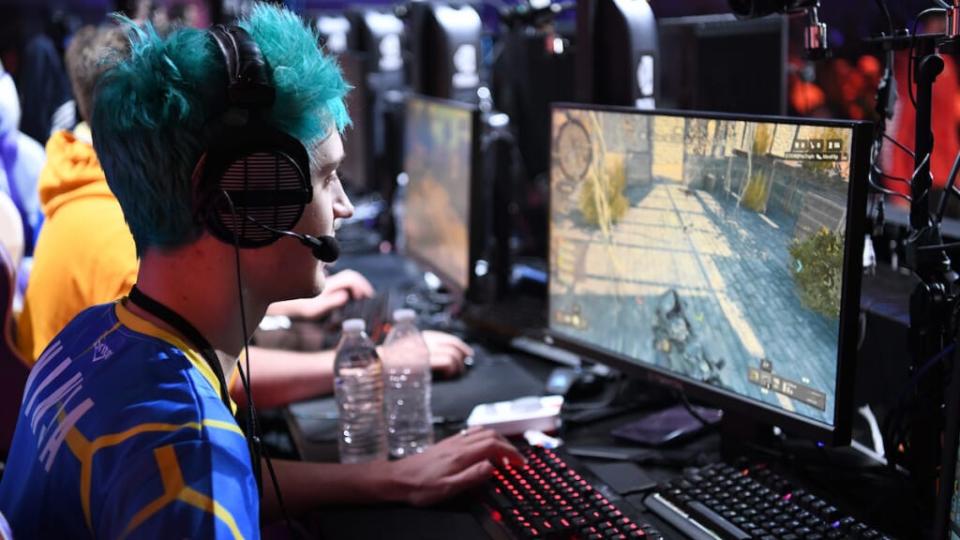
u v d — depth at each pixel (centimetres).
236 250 93
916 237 134
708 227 146
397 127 330
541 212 297
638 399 185
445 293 269
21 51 490
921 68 131
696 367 152
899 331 156
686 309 152
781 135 133
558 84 268
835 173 125
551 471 147
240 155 93
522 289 260
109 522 84
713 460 156
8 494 100
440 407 186
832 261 127
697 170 147
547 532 130
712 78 215
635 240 161
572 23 283
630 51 200
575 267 176
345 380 175
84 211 171
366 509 143
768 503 132
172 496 83
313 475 144
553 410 173
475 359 216
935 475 134
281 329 219
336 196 110
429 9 295
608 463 158
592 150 168
